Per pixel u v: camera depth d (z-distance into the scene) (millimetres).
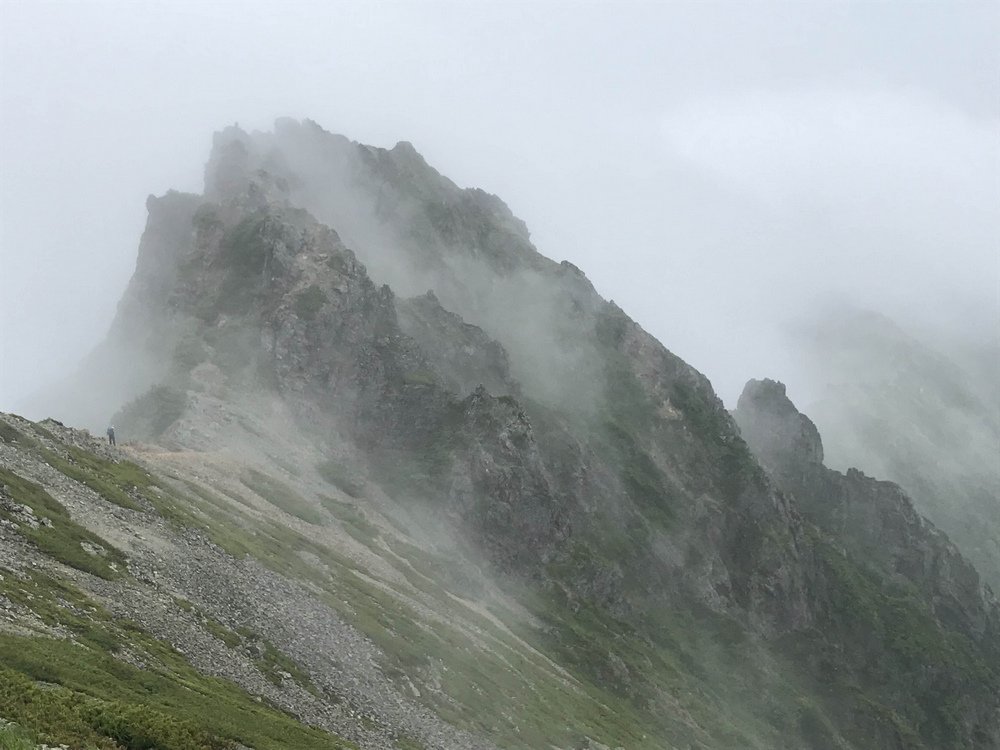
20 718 39000
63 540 71250
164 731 44625
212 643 71625
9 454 83875
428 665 106250
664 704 198750
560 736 117875
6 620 51562
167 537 87875
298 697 73750
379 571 146625
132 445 142875
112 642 57469
